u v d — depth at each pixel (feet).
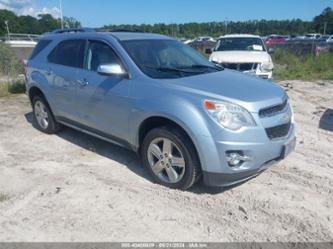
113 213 12.13
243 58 31.24
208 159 12.19
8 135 20.29
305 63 56.34
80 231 11.17
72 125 18.12
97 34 16.67
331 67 52.75
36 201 12.91
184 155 12.86
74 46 17.52
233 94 12.60
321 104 28.45
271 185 14.14
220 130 11.92
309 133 20.70
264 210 12.35
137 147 14.61
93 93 15.79
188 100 12.52
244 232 11.16
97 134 16.60
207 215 12.07
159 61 15.46
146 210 12.32
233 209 12.42
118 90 14.57
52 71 18.30
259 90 13.48
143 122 13.79
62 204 12.69
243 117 12.05
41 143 18.94
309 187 13.99
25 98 30.22
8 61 44.11
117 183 14.29
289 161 16.51
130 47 15.39
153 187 13.93
